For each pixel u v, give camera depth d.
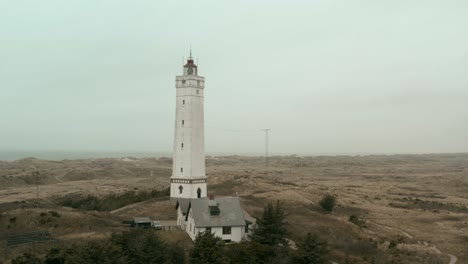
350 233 94.56
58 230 76.00
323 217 102.81
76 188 161.62
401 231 107.50
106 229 77.88
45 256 61.28
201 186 107.69
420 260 81.62
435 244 96.75
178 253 67.12
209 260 64.62
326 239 86.88
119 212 99.88
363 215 123.50
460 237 103.06
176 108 107.94
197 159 107.44
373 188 193.25
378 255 82.56
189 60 109.69
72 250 62.47
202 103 108.88
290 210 107.38
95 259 60.34
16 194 146.12
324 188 165.38
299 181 199.38
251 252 67.88
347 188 181.88
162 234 78.88
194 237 75.62
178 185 107.00
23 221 78.50
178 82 107.19
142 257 62.75
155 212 99.81
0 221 78.25
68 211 88.25
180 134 107.00
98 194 135.75
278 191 128.50
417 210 137.00
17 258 59.78
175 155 107.88
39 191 153.12
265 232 73.00
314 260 67.75
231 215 78.25
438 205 147.50
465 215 130.12
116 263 60.59
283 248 71.81
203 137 109.06
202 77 108.50
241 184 134.00
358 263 75.38
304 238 77.12
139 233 69.50
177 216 90.94
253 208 105.44
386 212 130.38
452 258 86.12
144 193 123.56
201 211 77.31
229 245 72.25
